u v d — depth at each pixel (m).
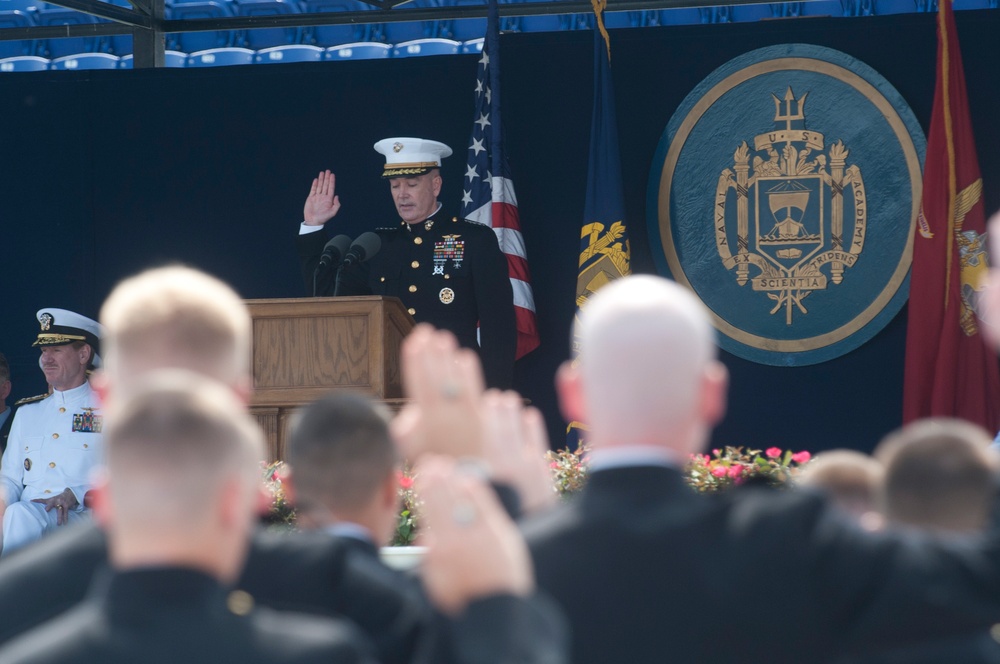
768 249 29.11
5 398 30.16
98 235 31.34
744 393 29.30
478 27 32.38
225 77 31.05
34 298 31.47
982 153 28.02
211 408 5.09
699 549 5.83
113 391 6.71
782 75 29.06
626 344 6.18
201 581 4.95
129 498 4.92
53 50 33.78
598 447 6.27
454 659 4.58
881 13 30.05
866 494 10.25
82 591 6.64
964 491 7.28
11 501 25.56
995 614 5.54
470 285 26.81
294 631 5.02
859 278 28.69
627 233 28.72
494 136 28.61
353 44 32.78
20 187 31.56
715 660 5.66
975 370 26.91
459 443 6.10
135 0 30.78
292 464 7.74
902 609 5.57
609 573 5.83
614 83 29.66
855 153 28.70
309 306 19.67
